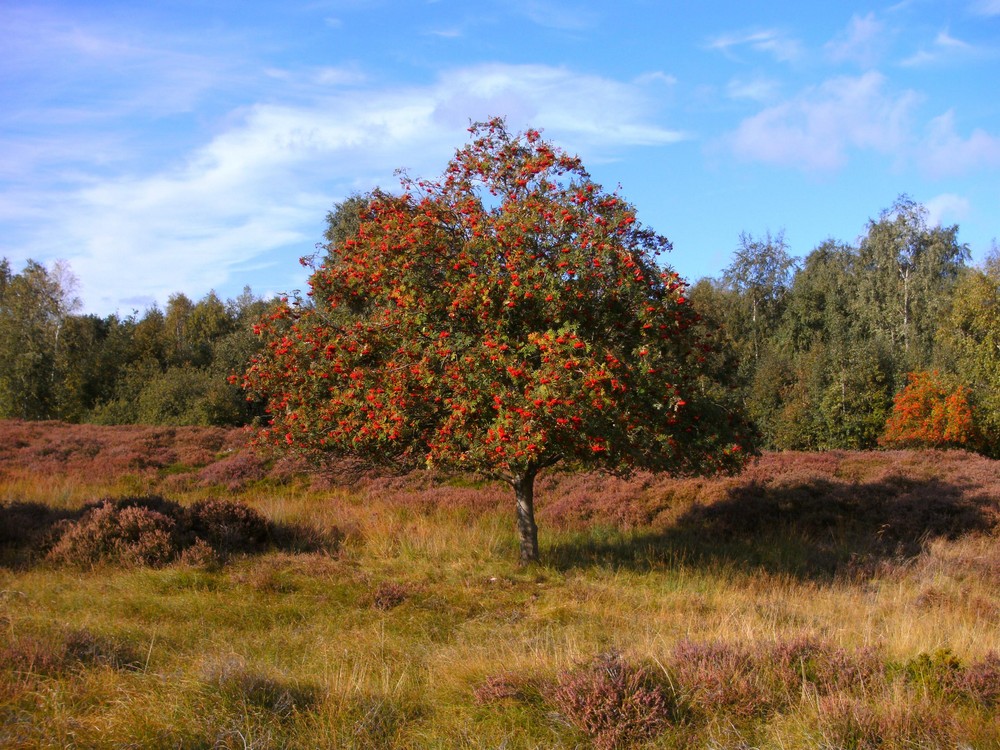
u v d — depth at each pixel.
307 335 9.81
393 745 4.28
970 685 4.84
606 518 14.10
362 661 5.93
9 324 45.56
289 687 4.94
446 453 8.91
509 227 8.98
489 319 8.79
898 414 29.84
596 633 7.01
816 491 14.42
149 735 4.12
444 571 10.14
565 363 7.75
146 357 52.34
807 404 33.78
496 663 5.60
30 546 10.21
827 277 49.94
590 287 8.86
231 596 8.33
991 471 15.73
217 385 34.66
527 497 10.65
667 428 9.11
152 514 10.52
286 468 18.67
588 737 4.39
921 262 46.41
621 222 8.95
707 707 4.67
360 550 11.35
